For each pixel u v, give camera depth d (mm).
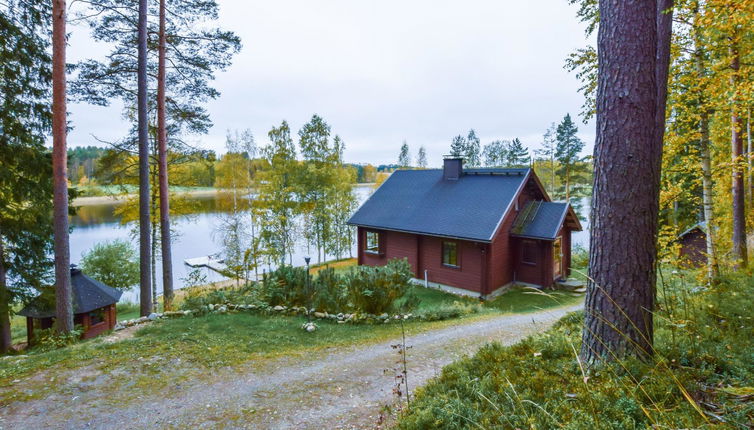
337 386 5180
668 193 8766
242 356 6426
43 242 10984
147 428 4102
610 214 3619
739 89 6047
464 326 8844
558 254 16297
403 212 17672
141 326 8516
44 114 10047
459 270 15445
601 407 2652
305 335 7859
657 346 3582
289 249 24188
